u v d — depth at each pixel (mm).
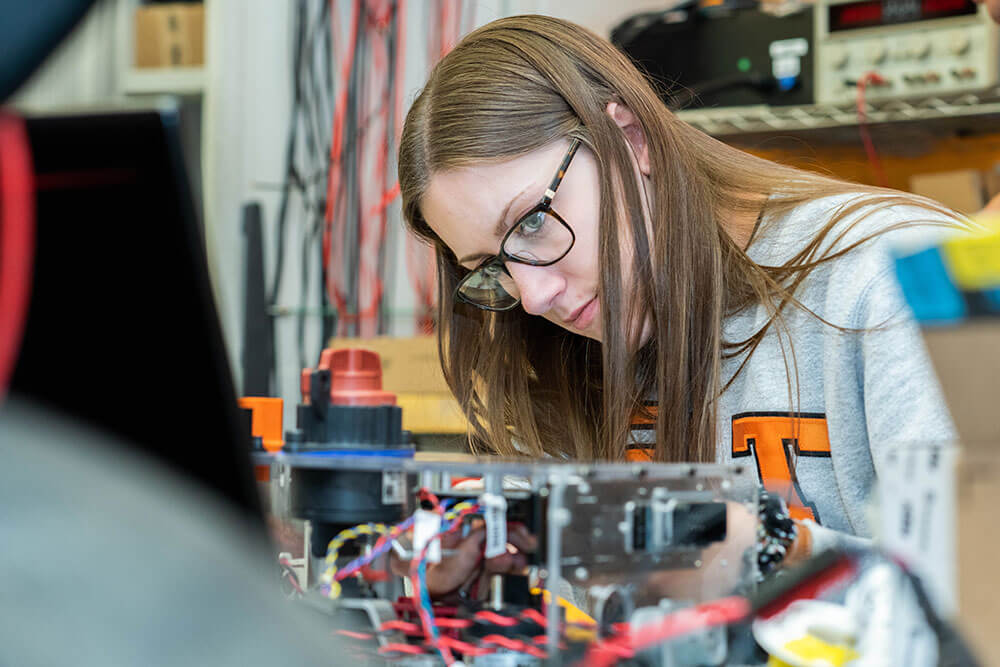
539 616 629
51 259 493
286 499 742
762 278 1194
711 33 1898
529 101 1142
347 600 685
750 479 709
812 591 560
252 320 2252
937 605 437
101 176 498
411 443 783
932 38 1769
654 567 642
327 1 2561
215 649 255
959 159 1862
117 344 513
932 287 387
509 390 1432
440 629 660
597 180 1157
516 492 691
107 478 292
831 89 1827
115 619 249
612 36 1971
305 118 2588
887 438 1015
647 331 1223
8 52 289
